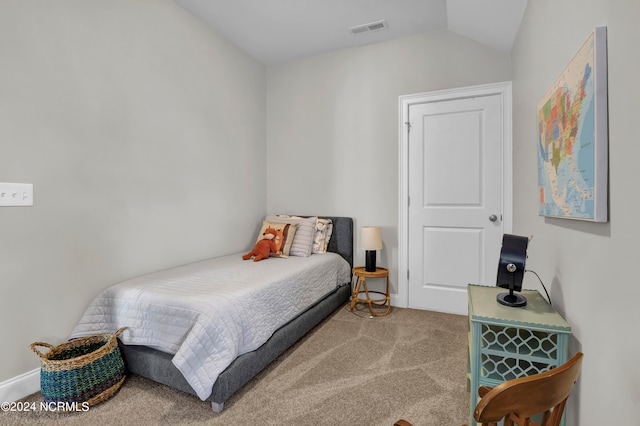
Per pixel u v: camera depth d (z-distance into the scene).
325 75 3.53
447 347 2.33
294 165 3.71
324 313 2.80
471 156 2.96
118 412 1.61
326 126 3.54
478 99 2.92
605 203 1.00
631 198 0.87
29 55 1.74
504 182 2.83
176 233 2.66
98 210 2.10
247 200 3.52
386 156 3.28
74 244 1.97
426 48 3.09
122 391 1.79
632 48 0.86
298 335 2.35
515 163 2.63
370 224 3.37
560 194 1.38
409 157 3.20
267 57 3.62
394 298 3.28
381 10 2.74
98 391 1.66
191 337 1.60
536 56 1.88
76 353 1.84
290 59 3.67
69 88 1.93
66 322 1.93
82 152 2.00
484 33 2.72
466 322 2.81
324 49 3.44
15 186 1.69
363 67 3.35
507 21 2.42
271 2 2.64
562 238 1.43
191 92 2.80
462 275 3.03
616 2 0.94
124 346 1.89
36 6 1.77
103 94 2.12
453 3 2.42
